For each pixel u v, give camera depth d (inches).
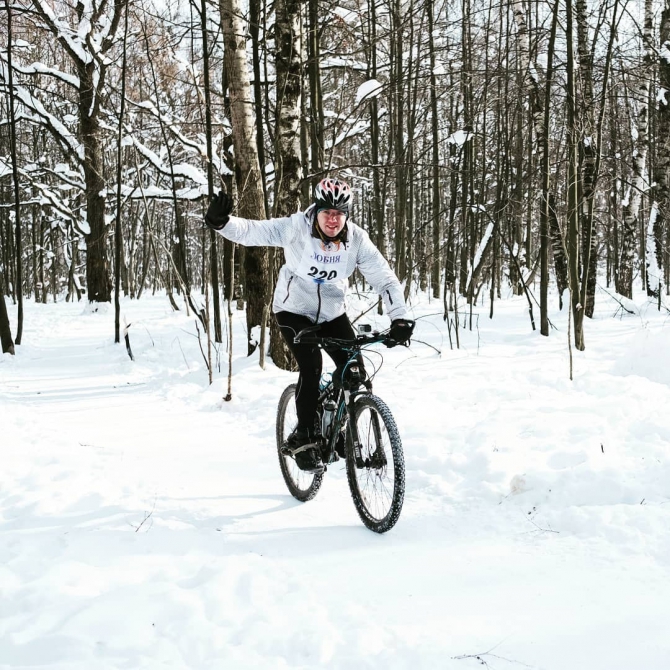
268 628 101.4
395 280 156.3
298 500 169.3
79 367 414.6
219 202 145.1
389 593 114.3
